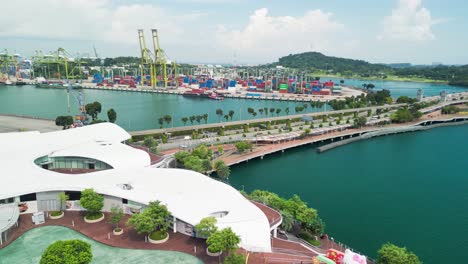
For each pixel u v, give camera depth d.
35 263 69.06
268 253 76.62
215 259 71.94
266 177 161.75
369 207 129.62
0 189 88.56
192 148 184.62
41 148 124.94
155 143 174.88
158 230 82.19
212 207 84.31
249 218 80.75
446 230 112.69
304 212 95.94
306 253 79.50
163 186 94.88
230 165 176.88
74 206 94.06
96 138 145.12
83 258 60.66
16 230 82.19
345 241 104.06
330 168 177.62
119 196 89.19
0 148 121.62
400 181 159.00
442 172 173.00
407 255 76.56
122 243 77.62
